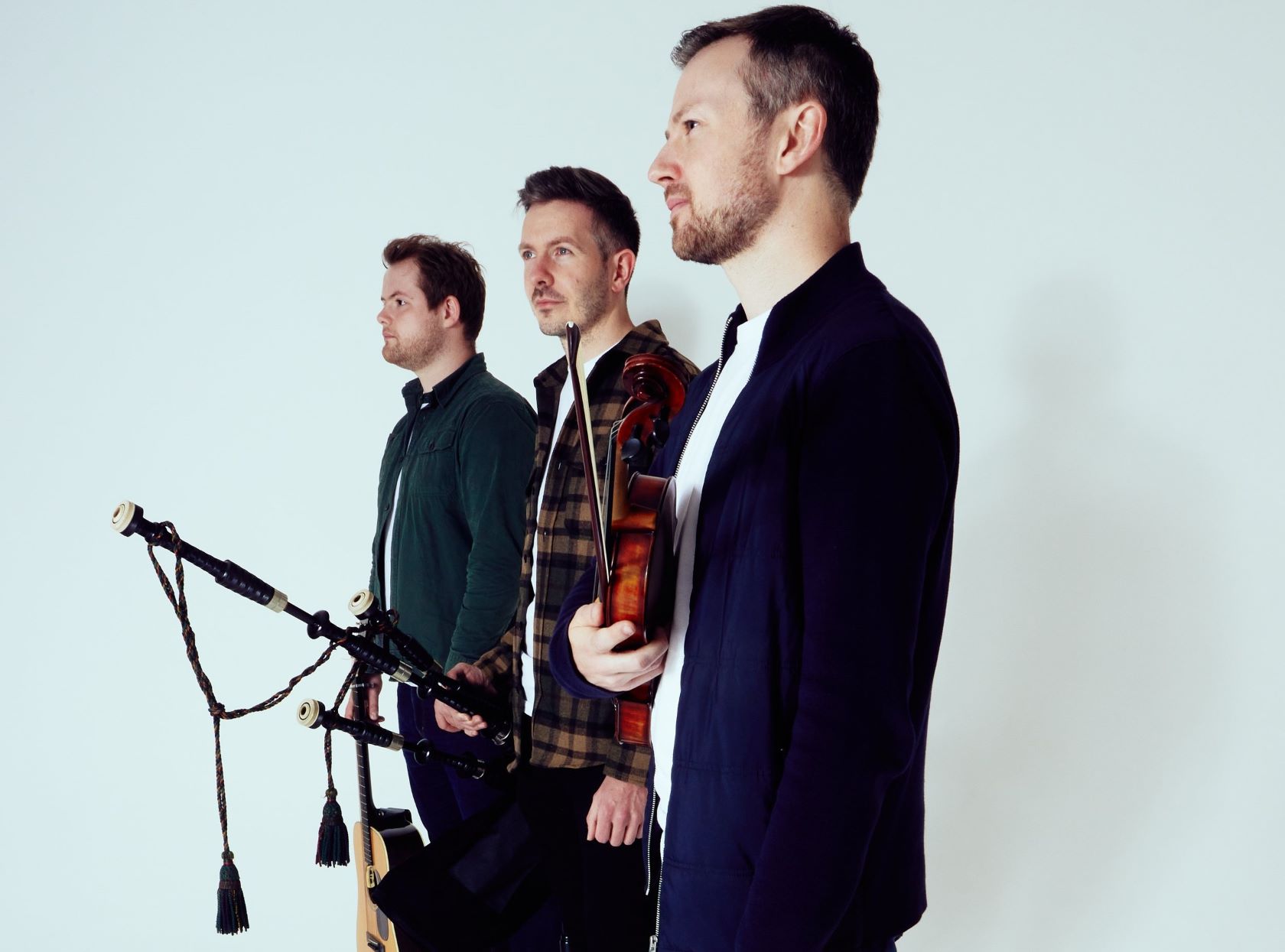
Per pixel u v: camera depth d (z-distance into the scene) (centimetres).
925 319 216
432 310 253
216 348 311
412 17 287
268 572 308
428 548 239
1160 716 198
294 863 305
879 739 91
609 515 112
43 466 324
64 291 323
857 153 115
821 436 97
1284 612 189
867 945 102
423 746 204
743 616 101
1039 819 207
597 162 263
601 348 214
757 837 99
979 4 211
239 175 308
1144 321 197
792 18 113
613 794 176
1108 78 201
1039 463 205
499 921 197
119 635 319
